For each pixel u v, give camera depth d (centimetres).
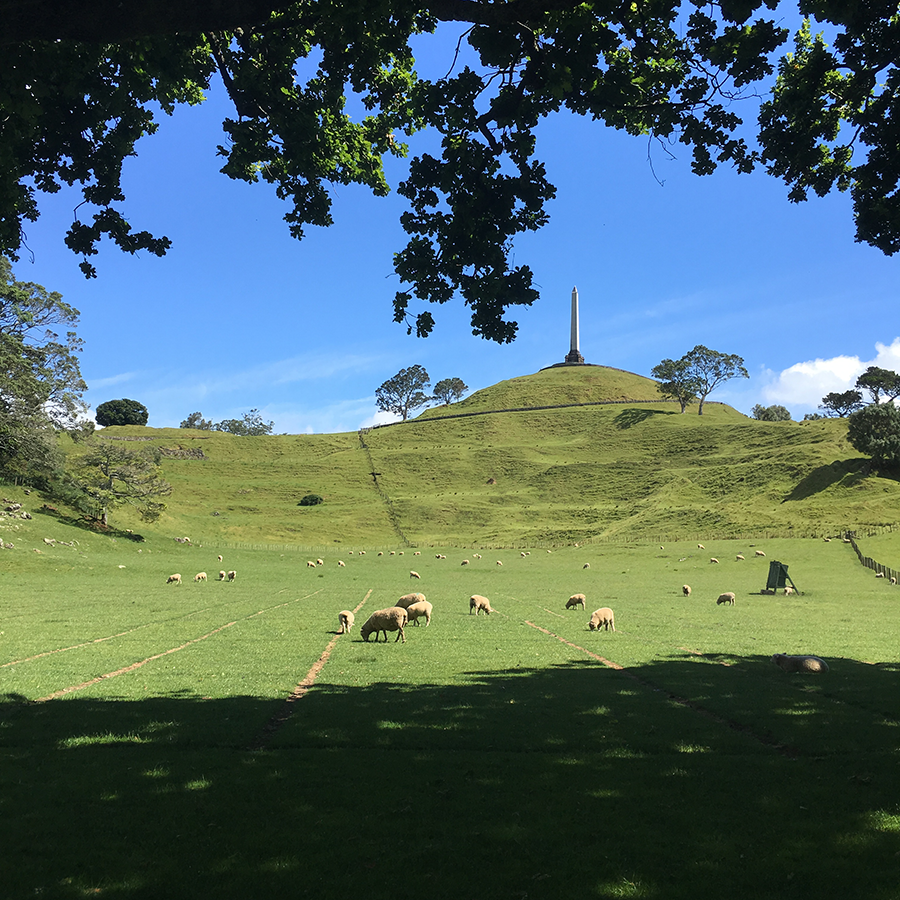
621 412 18762
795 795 783
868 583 4888
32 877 570
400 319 1240
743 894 555
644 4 1104
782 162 1360
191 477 14212
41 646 1955
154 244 1333
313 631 2402
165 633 2270
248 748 993
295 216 1425
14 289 5706
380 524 11831
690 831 679
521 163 1186
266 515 11894
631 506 11350
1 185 1174
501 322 1242
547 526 11131
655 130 1246
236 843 645
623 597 4125
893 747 996
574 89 1160
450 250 1217
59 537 6309
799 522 8162
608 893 555
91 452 7825
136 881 568
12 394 5775
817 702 1304
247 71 1210
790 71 1371
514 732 1070
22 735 1031
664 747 996
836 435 12056
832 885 568
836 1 1096
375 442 18488
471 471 15425
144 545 7169
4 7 751
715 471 11675
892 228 1300
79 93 1175
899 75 1189
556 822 702
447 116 1148
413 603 2808
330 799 761
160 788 788
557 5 903
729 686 1462
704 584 5050
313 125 1281
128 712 1180
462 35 1102
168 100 1291
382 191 1493
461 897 551
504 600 3872
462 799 766
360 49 1227
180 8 781
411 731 1069
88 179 1284
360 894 552
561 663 1808
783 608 3522
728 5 1020
